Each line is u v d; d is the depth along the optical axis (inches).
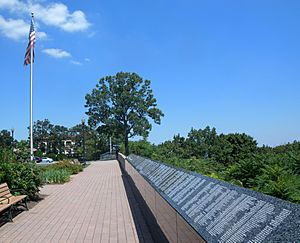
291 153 299.1
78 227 332.8
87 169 1177.4
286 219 93.6
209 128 899.4
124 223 343.6
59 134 3174.2
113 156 2167.8
